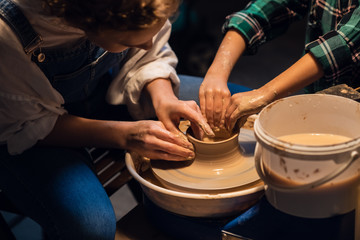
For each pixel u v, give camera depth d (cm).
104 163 151
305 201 89
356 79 132
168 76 146
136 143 120
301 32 373
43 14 112
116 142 123
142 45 104
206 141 123
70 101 151
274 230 96
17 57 114
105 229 114
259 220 97
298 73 121
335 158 81
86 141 126
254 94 117
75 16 93
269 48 357
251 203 106
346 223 92
